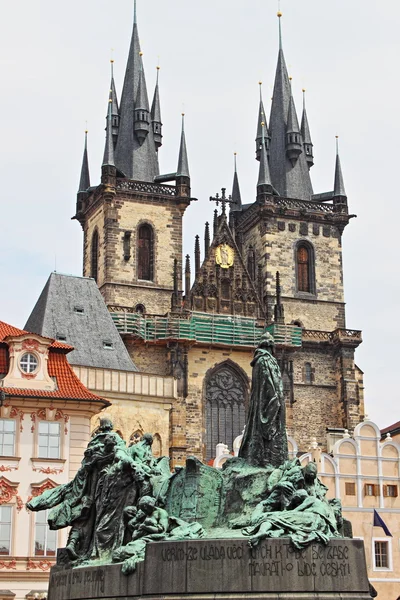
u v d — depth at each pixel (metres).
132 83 133.75
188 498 31.22
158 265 125.06
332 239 134.38
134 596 28.08
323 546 27.59
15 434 67.19
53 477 67.25
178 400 115.00
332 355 127.62
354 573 27.73
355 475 83.12
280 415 32.03
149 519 29.67
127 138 131.12
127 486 32.47
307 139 142.25
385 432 107.31
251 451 32.03
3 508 65.75
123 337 115.75
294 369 125.69
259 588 26.92
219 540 27.38
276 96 142.12
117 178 126.19
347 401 124.69
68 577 31.03
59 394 68.62
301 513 28.38
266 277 129.38
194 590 27.08
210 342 118.75
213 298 123.75
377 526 81.81
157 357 117.69
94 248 129.00
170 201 127.31
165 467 35.22
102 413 87.94
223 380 119.81
